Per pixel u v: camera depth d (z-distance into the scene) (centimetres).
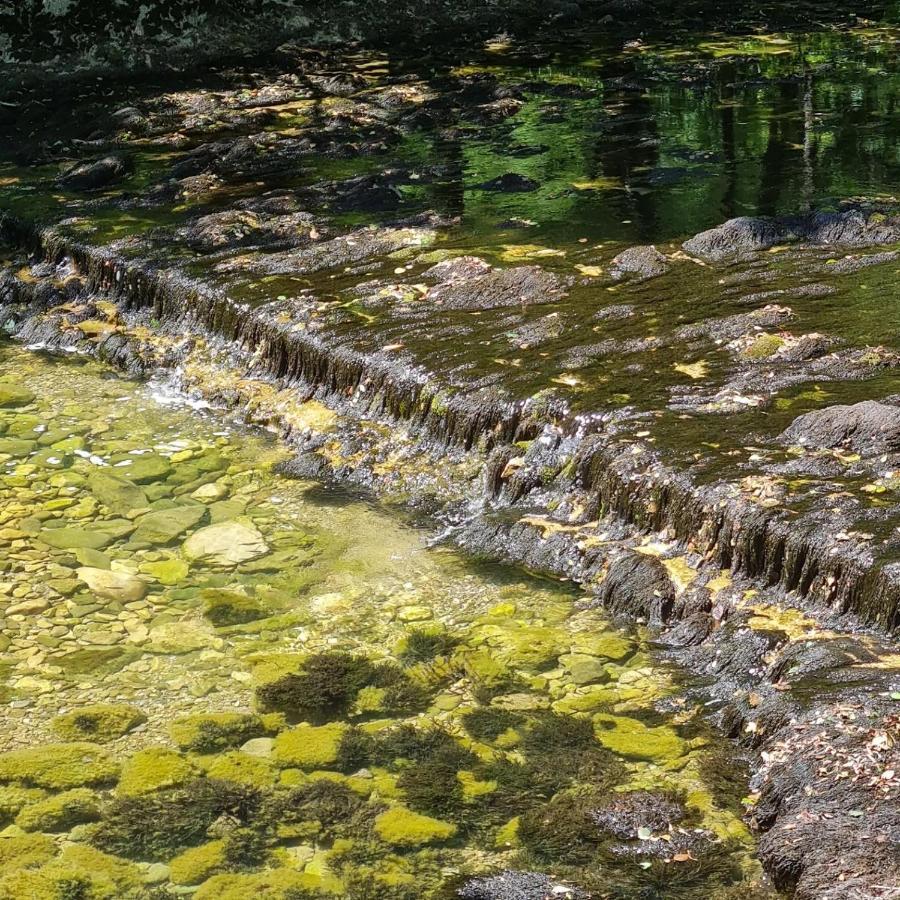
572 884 516
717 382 712
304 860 530
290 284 861
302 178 1045
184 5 1478
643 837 532
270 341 818
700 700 585
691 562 632
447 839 535
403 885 518
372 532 698
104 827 544
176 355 858
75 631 639
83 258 941
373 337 788
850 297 785
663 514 647
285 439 777
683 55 1412
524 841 532
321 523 707
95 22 1429
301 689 603
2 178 1089
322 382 790
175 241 938
